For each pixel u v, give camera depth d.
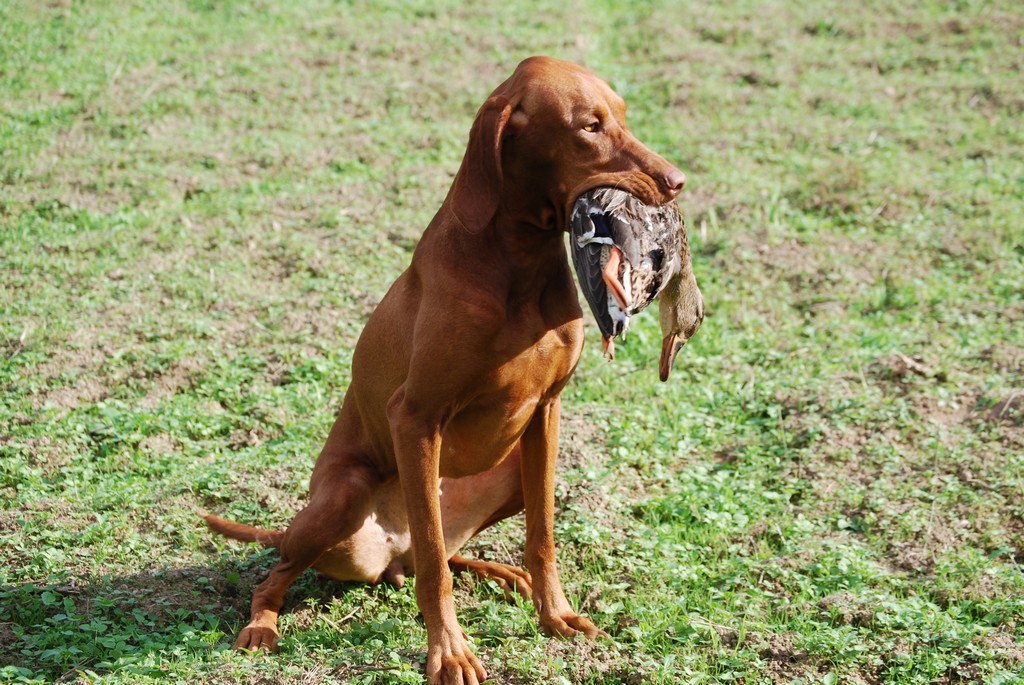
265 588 5.95
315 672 5.11
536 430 5.70
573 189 5.05
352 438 6.17
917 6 19.75
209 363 9.28
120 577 6.34
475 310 5.12
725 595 6.23
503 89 5.27
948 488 7.43
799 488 7.68
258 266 11.34
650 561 6.66
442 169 13.74
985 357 9.43
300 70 16.72
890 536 7.00
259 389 8.96
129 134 14.17
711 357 9.70
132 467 7.84
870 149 14.39
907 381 9.03
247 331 9.95
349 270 11.18
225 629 5.97
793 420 8.60
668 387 9.16
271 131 14.69
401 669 5.10
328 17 19.05
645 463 7.98
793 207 12.89
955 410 8.66
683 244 5.37
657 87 16.55
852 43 18.41
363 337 5.93
